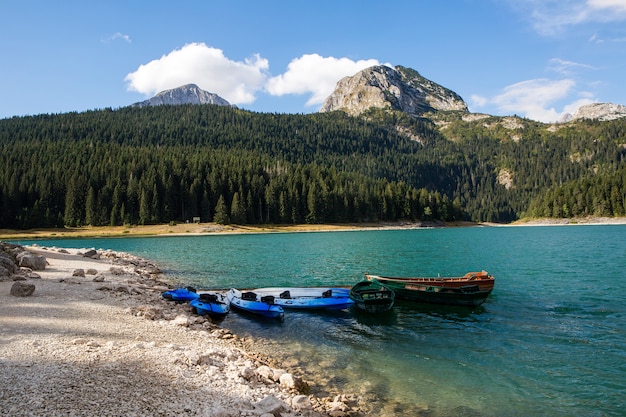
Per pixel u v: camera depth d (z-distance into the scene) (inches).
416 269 1705.2
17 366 410.0
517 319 857.5
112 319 692.1
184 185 5649.6
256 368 538.0
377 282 1050.7
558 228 5639.8
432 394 500.1
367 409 458.3
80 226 5083.7
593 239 3203.7
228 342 689.0
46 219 4889.3
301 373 566.3
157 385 402.0
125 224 5064.0
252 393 424.5
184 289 1065.5
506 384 528.7
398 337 746.2
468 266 1765.5
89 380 387.9
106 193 5236.2
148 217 5206.7
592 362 601.0
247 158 7500.0
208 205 5561.0
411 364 603.5
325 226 5880.9
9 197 4854.8
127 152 6904.5
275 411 378.6
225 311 907.4
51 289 903.1
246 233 5132.9
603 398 488.1
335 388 515.5
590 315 879.7
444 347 682.8
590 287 1196.5
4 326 570.6
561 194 7140.8
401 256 2208.4
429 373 567.2
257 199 5974.4
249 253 2471.7
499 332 764.0
